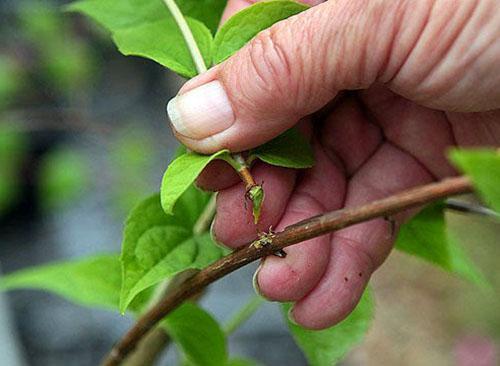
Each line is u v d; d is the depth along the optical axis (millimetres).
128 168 980
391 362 964
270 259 357
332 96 343
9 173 938
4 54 1082
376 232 378
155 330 401
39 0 1156
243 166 328
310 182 382
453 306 1017
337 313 374
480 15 320
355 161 402
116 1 365
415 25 325
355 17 326
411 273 1062
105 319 830
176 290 345
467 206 390
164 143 1121
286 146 341
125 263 335
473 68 329
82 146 1027
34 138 1000
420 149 402
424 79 337
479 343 944
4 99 1010
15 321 820
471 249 1065
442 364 957
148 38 354
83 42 1165
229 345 830
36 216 976
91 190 993
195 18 379
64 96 1098
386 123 403
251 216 352
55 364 801
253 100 328
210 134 329
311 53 328
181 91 335
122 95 1188
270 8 340
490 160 230
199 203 360
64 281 406
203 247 351
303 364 821
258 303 437
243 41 343
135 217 341
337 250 375
